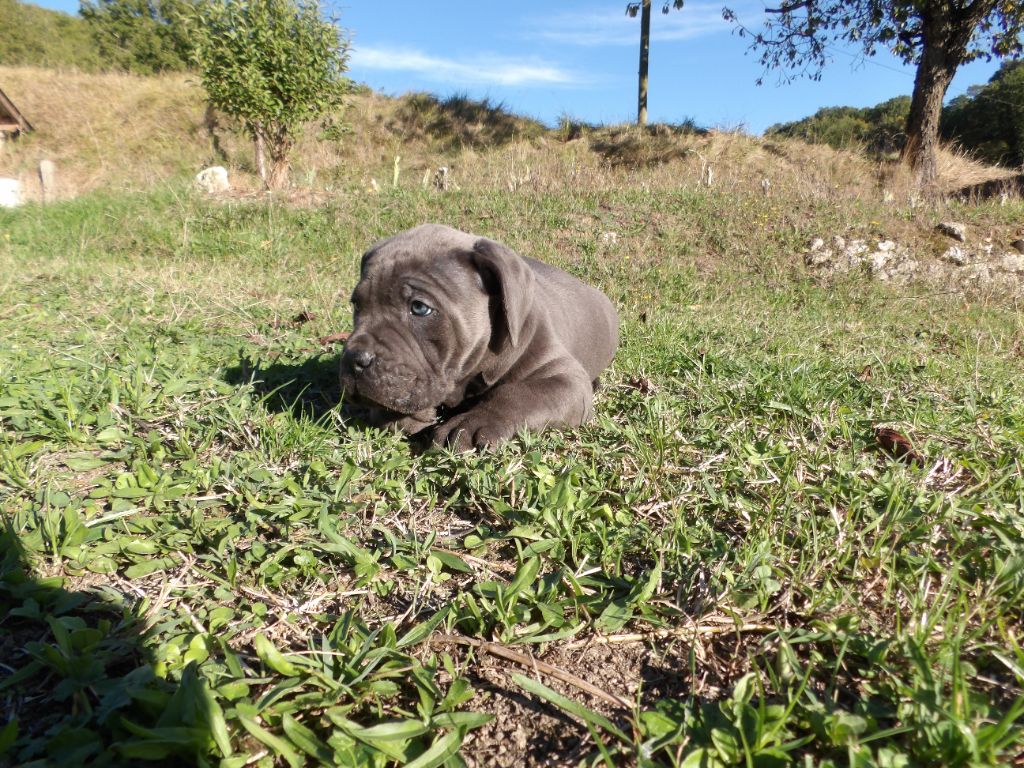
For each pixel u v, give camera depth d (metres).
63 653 0.29
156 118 3.82
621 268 1.80
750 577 0.36
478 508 0.46
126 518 0.41
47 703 0.28
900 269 1.90
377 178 3.25
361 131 3.85
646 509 0.45
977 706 0.26
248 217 1.99
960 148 3.88
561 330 0.71
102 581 0.36
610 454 0.54
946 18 2.79
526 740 0.27
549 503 0.43
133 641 0.30
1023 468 0.49
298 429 0.54
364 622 0.33
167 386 0.62
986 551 0.39
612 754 0.26
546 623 0.33
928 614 0.32
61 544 0.37
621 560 0.40
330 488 0.47
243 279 1.36
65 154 3.62
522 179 2.47
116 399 0.58
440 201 2.18
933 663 0.29
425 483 0.48
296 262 1.70
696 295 1.68
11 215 1.98
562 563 0.39
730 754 0.25
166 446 0.52
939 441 0.57
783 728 0.27
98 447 0.51
